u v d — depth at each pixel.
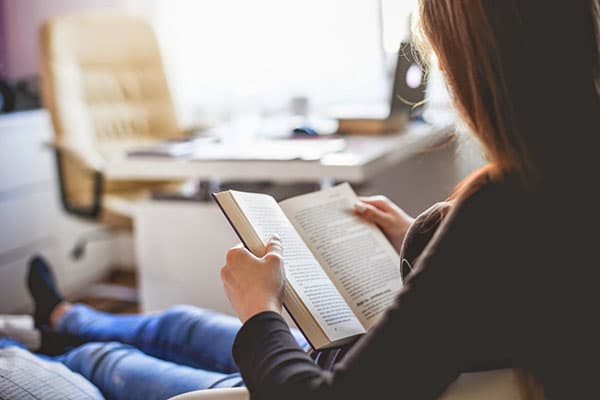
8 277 3.07
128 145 3.32
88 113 3.20
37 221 3.19
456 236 0.77
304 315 0.96
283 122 2.94
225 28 3.61
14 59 3.21
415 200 2.56
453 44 0.82
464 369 0.82
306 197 1.21
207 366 1.46
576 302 0.77
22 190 3.10
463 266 0.76
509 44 0.78
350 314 1.02
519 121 0.78
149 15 3.66
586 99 0.78
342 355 1.07
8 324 2.03
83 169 2.88
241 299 0.90
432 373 0.75
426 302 0.76
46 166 3.21
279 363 0.81
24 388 1.18
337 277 1.09
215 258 2.46
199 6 3.62
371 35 3.42
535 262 0.76
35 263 2.11
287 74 3.58
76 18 3.21
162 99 3.44
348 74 3.49
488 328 0.77
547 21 0.77
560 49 0.77
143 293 2.59
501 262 0.76
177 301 2.53
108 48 3.32
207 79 3.69
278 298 0.90
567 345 0.77
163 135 3.43
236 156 2.29
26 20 3.26
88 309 1.97
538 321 0.77
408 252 0.99
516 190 0.78
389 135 2.59
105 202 2.95
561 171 0.77
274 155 2.26
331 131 2.68
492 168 0.81
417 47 0.97
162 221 2.50
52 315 2.02
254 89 3.64
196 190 2.57
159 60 3.44
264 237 1.00
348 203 1.24
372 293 1.10
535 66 0.77
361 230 1.20
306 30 3.51
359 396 0.75
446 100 0.89
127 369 1.34
